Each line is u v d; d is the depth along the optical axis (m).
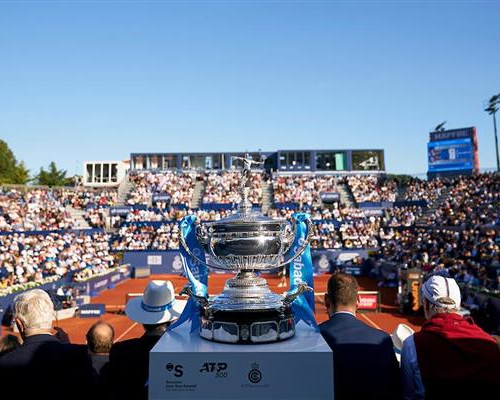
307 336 2.67
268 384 2.24
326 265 35.00
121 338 15.78
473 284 18.55
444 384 2.58
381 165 54.94
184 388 2.24
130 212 41.53
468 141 49.50
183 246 2.98
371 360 2.68
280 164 54.97
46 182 77.88
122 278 32.84
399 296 19.66
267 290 2.92
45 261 26.81
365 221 39.41
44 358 2.69
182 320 2.95
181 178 50.44
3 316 17.44
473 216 31.69
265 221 2.88
